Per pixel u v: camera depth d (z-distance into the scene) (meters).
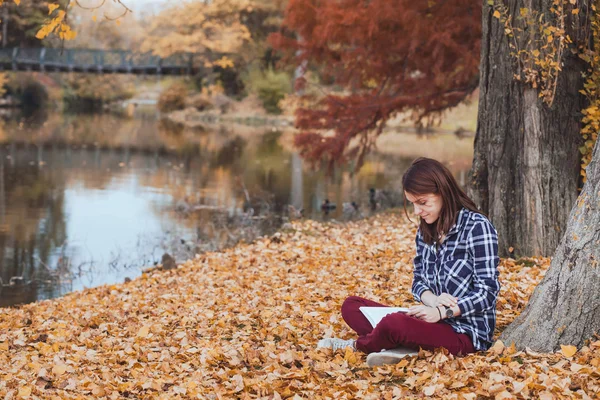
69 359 4.41
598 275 3.43
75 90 51.38
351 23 12.74
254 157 24.62
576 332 3.48
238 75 48.03
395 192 16.81
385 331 3.60
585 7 6.05
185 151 26.06
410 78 13.57
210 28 45.12
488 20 6.48
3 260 10.45
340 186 18.20
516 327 3.74
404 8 12.27
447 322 3.61
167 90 48.50
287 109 44.12
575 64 6.15
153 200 15.87
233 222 13.41
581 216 3.52
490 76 6.50
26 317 6.53
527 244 6.35
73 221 13.38
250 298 6.03
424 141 30.05
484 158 6.65
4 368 4.32
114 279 9.47
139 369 4.09
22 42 43.78
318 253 8.05
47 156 23.47
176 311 5.89
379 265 6.95
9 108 46.59
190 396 3.52
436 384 3.23
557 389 3.02
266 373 3.77
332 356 3.95
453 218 3.54
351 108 13.98
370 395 3.21
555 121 6.20
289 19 14.16
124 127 36.53
